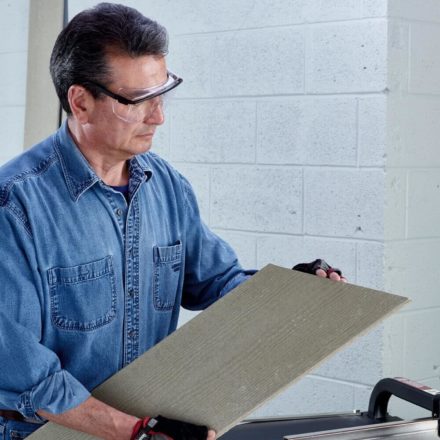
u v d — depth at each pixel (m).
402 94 2.62
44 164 1.73
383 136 2.60
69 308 1.71
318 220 2.75
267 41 2.82
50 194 1.71
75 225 1.72
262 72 2.84
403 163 2.65
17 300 1.62
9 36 3.59
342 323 1.45
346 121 2.67
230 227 2.96
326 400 2.77
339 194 2.70
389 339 2.66
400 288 2.67
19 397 1.58
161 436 1.45
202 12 2.97
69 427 1.59
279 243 2.85
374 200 2.63
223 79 2.94
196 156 3.03
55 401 1.56
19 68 3.58
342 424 1.86
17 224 1.64
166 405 1.54
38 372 1.57
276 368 1.45
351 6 2.63
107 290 1.76
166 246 1.89
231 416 1.43
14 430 1.75
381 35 2.57
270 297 1.60
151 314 1.86
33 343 1.59
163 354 1.63
